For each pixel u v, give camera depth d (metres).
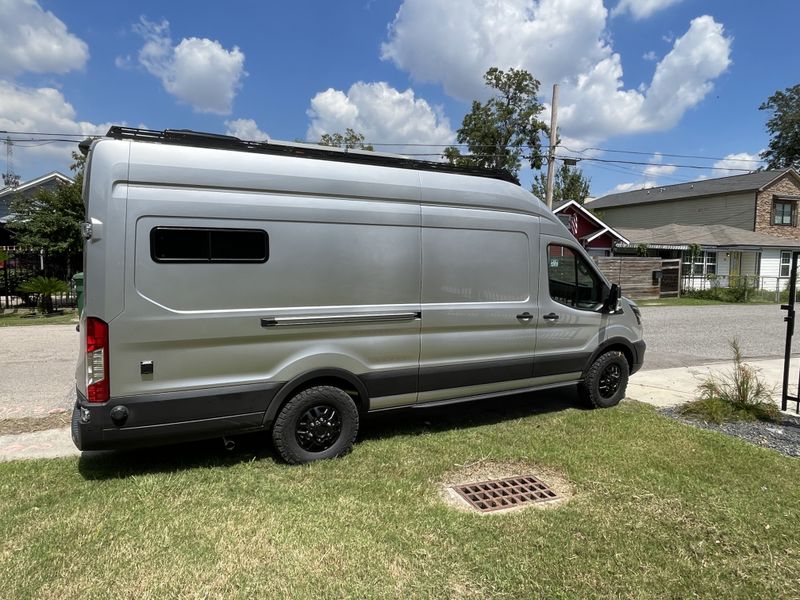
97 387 3.58
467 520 3.45
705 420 5.90
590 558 3.04
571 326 5.80
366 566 2.92
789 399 6.10
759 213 31.61
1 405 6.09
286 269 4.10
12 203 17.86
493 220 5.18
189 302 3.77
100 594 2.62
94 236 3.51
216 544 3.09
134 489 3.78
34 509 3.47
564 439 5.07
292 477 4.06
